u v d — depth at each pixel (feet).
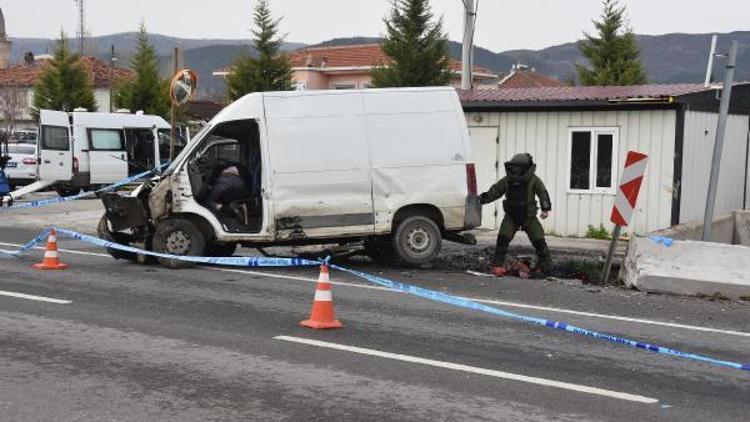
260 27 120.88
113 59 177.27
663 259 35.55
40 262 39.14
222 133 39.06
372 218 38.81
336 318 27.61
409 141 39.19
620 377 21.34
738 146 61.05
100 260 40.63
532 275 39.19
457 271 39.93
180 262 38.14
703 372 22.07
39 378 20.08
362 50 167.12
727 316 30.50
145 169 73.00
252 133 39.11
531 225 39.60
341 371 21.16
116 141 84.28
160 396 18.85
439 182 39.37
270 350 23.12
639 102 50.52
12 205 70.03
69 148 80.33
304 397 18.98
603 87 60.18
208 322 26.53
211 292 31.96
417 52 94.99
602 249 47.39
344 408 18.25
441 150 39.50
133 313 27.68
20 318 26.55
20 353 22.36
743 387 20.76
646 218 51.75
